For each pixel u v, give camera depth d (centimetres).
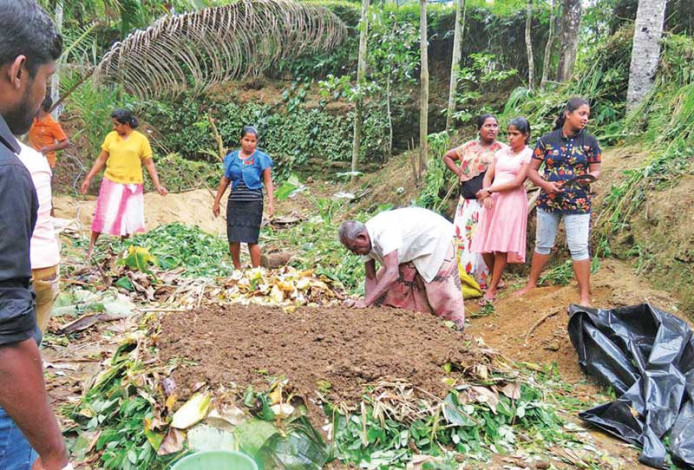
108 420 308
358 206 1020
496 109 1059
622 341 390
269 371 300
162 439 269
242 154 618
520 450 304
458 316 428
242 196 613
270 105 1364
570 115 469
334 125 1252
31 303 136
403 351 337
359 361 321
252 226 618
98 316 490
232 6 665
